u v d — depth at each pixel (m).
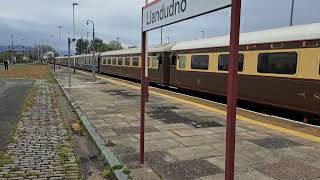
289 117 12.74
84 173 6.09
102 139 7.92
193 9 4.08
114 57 37.34
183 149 6.95
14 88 23.05
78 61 63.72
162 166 5.95
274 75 12.33
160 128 9.01
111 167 5.94
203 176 5.47
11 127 9.60
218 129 8.91
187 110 12.15
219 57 16.05
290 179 5.34
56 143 7.92
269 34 12.70
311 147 7.12
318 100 10.55
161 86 25.72
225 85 15.64
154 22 5.39
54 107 13.90
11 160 6.60
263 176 5.47
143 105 6.03
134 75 30.56
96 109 12.59
